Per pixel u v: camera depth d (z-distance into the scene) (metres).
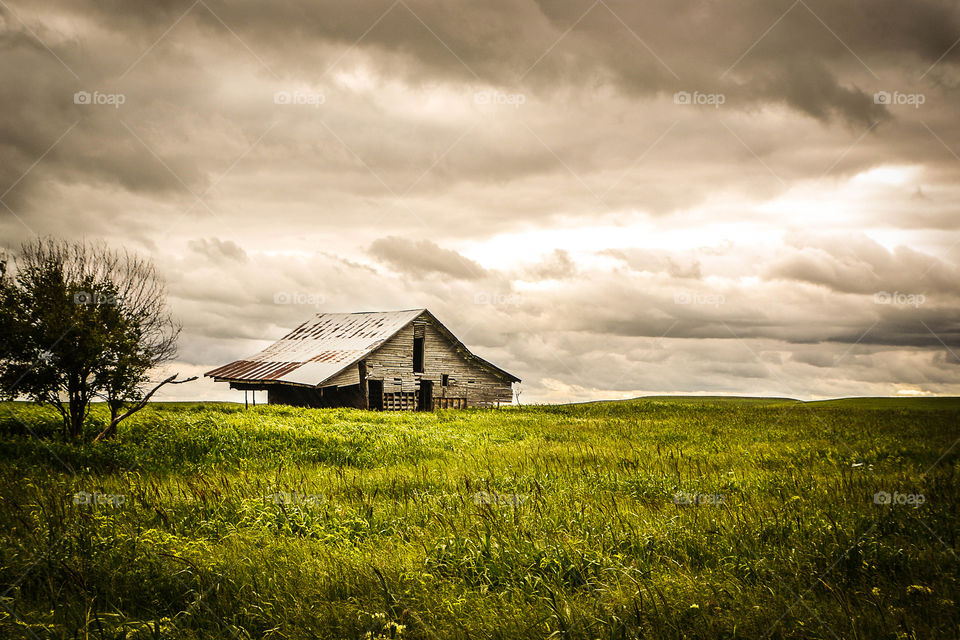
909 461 16.62
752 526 9.15
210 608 6.63
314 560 7.75
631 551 8.21
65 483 12.61
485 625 6.18
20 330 18.62
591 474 14.16
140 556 7.79
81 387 19.55
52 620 6.29
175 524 9.38
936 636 5.90
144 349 20.33
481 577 7.34
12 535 8.55
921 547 8.38
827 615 6.36
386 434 23.14
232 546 8.33
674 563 7.73
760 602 6.62
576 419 34.25
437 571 7.49
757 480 13.46
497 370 47.56
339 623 6.25
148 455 17.27
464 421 32.12
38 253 19.81
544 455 17.78
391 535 9.01
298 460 17.48
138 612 6.71
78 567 7.33
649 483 13.06
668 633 6.05
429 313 45.06
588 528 9.09
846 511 10.04
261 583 7.14
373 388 43.78
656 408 44.75
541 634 6.04
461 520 9.38
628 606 6.46
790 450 19.19
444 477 13.88
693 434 25.30
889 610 6.39
